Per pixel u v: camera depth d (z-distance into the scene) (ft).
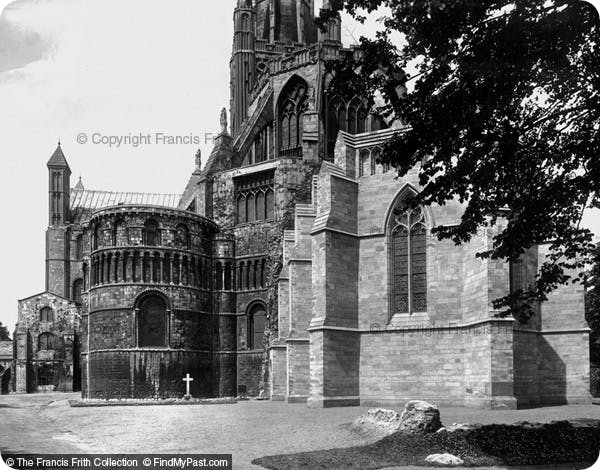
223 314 261.24
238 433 97.66
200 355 250.98
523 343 132.57
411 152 79.25
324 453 75.31
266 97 266.36
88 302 258.78
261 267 258.57
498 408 121.90
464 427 85.46
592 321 195.11
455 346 137.08
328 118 250.57
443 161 78.84
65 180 425.69
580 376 141.38
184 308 245.65
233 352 260.83
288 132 263.49
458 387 135.54
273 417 120.47
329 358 141.59
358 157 153.69
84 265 280.51
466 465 69.67
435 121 75.82
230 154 275.59
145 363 235.40
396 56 77.92
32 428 123.95
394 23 74.28
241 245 263.49
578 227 82.69
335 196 147.74
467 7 70.18
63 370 366.63
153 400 201.46
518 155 79.71
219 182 268.62
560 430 81.10
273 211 257.96
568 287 143.74
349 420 108.68
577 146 76.79
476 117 73.67
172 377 239.09
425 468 68.80
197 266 253.24
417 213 145.79
